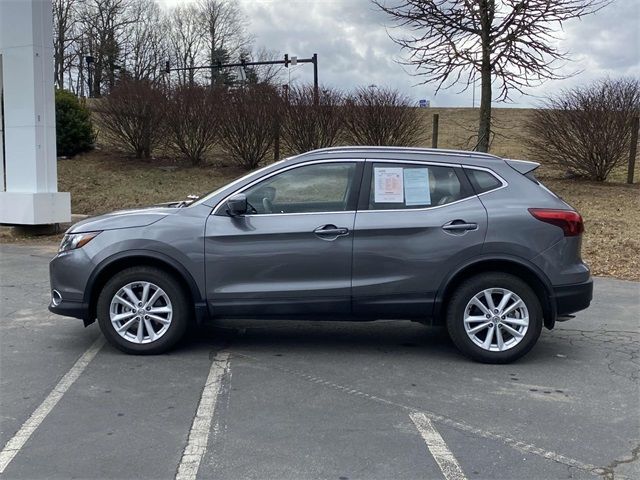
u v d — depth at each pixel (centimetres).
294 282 523
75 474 341
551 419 420
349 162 538
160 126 1888
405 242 518
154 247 521
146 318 535
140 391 458
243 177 543
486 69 1239
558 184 1534
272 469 348
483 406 439
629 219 1192
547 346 585
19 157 1192
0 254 1044
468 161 539
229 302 524
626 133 1515
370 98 1706
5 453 363
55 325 630
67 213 1234
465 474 346
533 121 1633
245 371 504
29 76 1160
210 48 6494
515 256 514
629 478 345
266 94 1778
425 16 1193
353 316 530
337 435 390
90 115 2022
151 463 354
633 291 811
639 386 482
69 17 4497
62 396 447
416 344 585
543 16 1149
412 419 416
